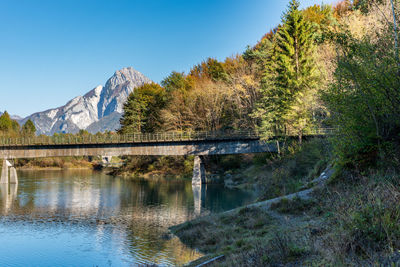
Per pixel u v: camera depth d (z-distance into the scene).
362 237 6.71
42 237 21.84
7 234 22.72
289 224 13.54
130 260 15.95
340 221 8.03
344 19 31.45
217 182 50.22
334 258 6.38
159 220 25.48
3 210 32.03
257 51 57.25
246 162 54.12
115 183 56.12
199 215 25.98
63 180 63.78
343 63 11.77
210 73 78.88
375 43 12.20
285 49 36.34
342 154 14.09
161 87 87.81
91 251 18.27
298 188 21.16
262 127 39.62
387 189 8.10
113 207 32.69
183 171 64.50
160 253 16.12
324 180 18.20
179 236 18.92
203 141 47.94
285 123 35.25
